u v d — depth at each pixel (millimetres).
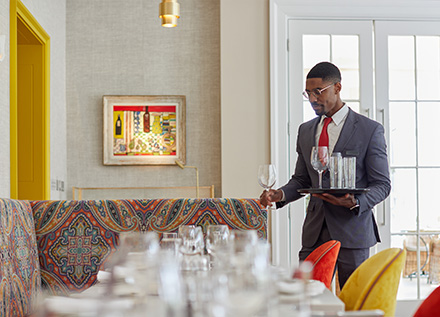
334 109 3240
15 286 2910
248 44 5465
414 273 5438
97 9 5742
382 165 3102
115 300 925
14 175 4051
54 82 5324
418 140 5520
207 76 5730
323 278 2471
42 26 4922
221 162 5477
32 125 5031
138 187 5664
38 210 3539
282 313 1146
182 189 5664
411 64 5523
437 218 5492
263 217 3576
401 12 5480
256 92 5453
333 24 5480
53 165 5270
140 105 5684
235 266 1076
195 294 1340
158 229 3561
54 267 3500
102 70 5730
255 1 5465
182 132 5668
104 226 3547
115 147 5668
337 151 3158
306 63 5465
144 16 5750
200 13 5754
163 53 5746
